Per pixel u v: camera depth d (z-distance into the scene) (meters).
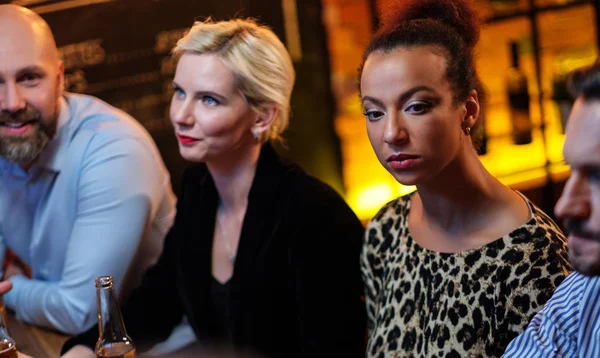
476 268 1.38
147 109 3.16
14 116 1.95
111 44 3.06
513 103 3.21
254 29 1.80
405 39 1.31
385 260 1.61
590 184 0.93
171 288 1.98
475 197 1.38
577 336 1.19
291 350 1.85
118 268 2.07
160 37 3.12
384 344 1.53
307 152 3.35
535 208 1.40
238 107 1.77
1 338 1.51
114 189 2.06
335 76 3.38
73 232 2.09
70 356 1.77
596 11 3.13
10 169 2.14
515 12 3.10
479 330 1.36
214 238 1.92
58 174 2.10
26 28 1.96
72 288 2.04
